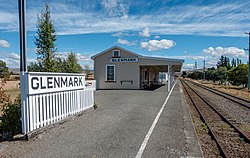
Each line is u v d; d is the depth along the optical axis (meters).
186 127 7.21
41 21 13.71
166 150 5.09
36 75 6.18
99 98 14.70
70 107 8.21
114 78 23.31
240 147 6.04
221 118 10.33
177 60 21.73
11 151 4.98
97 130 6.68
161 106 11.52
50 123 6.87
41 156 4.70
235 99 18.50
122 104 11.97
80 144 5.43
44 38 13.74
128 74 23.05
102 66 23.50
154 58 22.34
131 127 7.05
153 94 17.84
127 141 5.68
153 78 42.00
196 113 11.54
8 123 6.49
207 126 8.34
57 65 14.40
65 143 5.50
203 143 6.30
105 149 5.11
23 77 5.88
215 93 25.25
